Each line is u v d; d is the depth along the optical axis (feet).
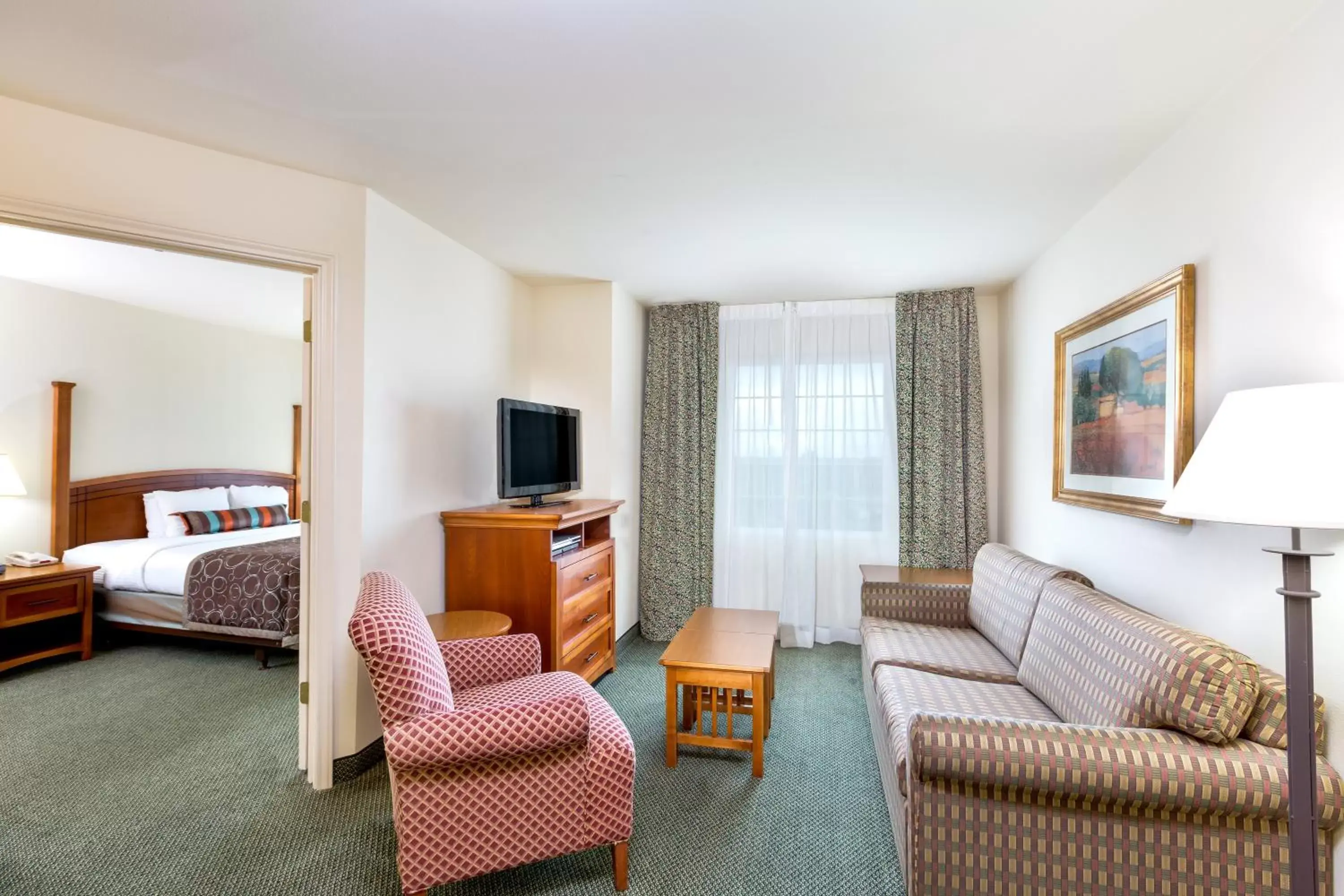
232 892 5.90
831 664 12.63
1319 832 4.52
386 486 8.55
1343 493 3.41
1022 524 11.60
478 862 5.58
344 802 7.46
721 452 14.46
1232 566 5.63
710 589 14.24
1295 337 4.91
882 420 13.82
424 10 4.75
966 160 7.27
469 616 9.17
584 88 5.85
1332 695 4.52
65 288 13.96
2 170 6.17
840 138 6.78
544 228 9.59
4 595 11.30
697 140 6.84
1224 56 5.26
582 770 5.80
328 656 7.76
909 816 5.26
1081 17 4.78
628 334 13.80
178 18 4.90
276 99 6.09
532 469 10.49
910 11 4.72
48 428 13.93
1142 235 7.27
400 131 6.71
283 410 19.54
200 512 15.92
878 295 13.58
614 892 5.93
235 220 7.26
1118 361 7.63
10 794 7.61
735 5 4.67
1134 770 4.66
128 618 13.21
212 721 9.70
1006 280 12.28
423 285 9.39
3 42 5.22
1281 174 5.06
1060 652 6.87
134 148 6.74
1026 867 4.99
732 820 7.11
